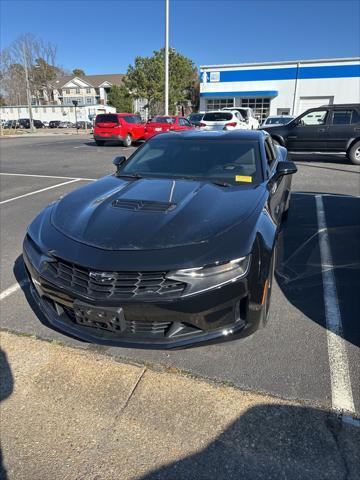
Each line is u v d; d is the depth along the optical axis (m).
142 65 38.88
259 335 2.77
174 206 2.68
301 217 5.70
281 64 29.95
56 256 2.34
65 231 2.52
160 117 18.66
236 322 2.28
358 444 1.87
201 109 33.25
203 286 2.11
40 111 65.69
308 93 29.94
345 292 3.39
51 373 2.40
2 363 2.50
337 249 4.41
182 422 2.02
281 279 3.66
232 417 2.04
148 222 2.45
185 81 42.94
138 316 2.14
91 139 25.06
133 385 2.28
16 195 7.45
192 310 2.12
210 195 2.89
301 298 3.29
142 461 1.80
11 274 3.81
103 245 2.27
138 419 2.04
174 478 1.72
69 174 9.95
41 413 2.10
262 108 31.66
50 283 2.34
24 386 2.30
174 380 2.32
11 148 17.81
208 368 2.42
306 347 2.63
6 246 4.60
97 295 2.15
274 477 1.71
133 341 2.22
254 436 1.92
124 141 17.97
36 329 2.87
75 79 75.06
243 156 3.57
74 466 1.79
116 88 53.34
